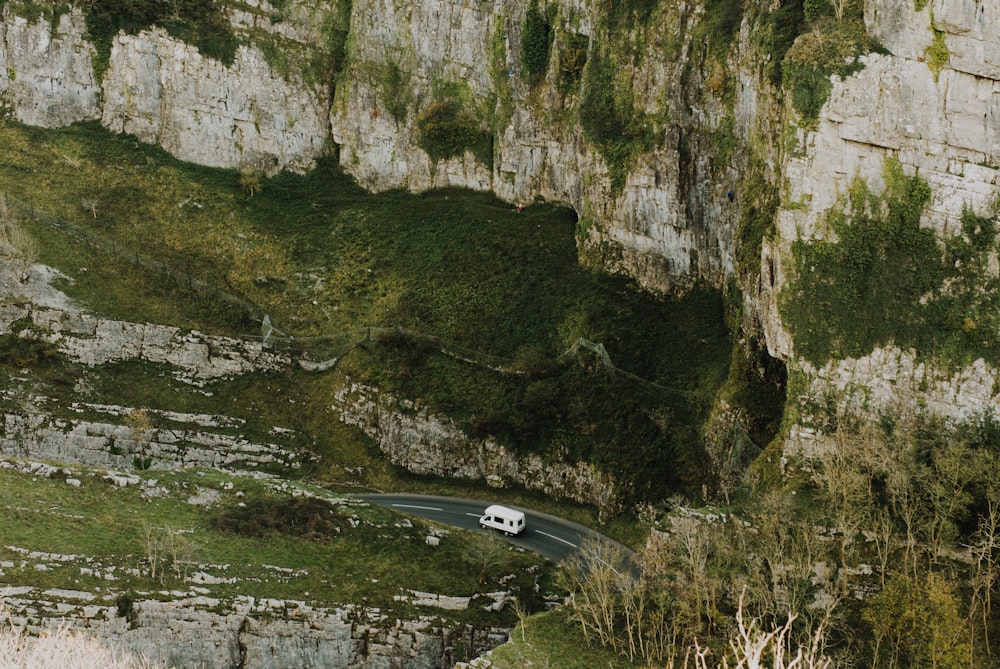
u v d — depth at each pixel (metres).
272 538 95.69
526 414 113.62
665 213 118.94
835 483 85.56
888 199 92.44
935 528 83.38
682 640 78.06
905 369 91.19
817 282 93.19
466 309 123.12
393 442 116.44
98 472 99.25
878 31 93.06
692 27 117.19
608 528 106.50
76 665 65.00
